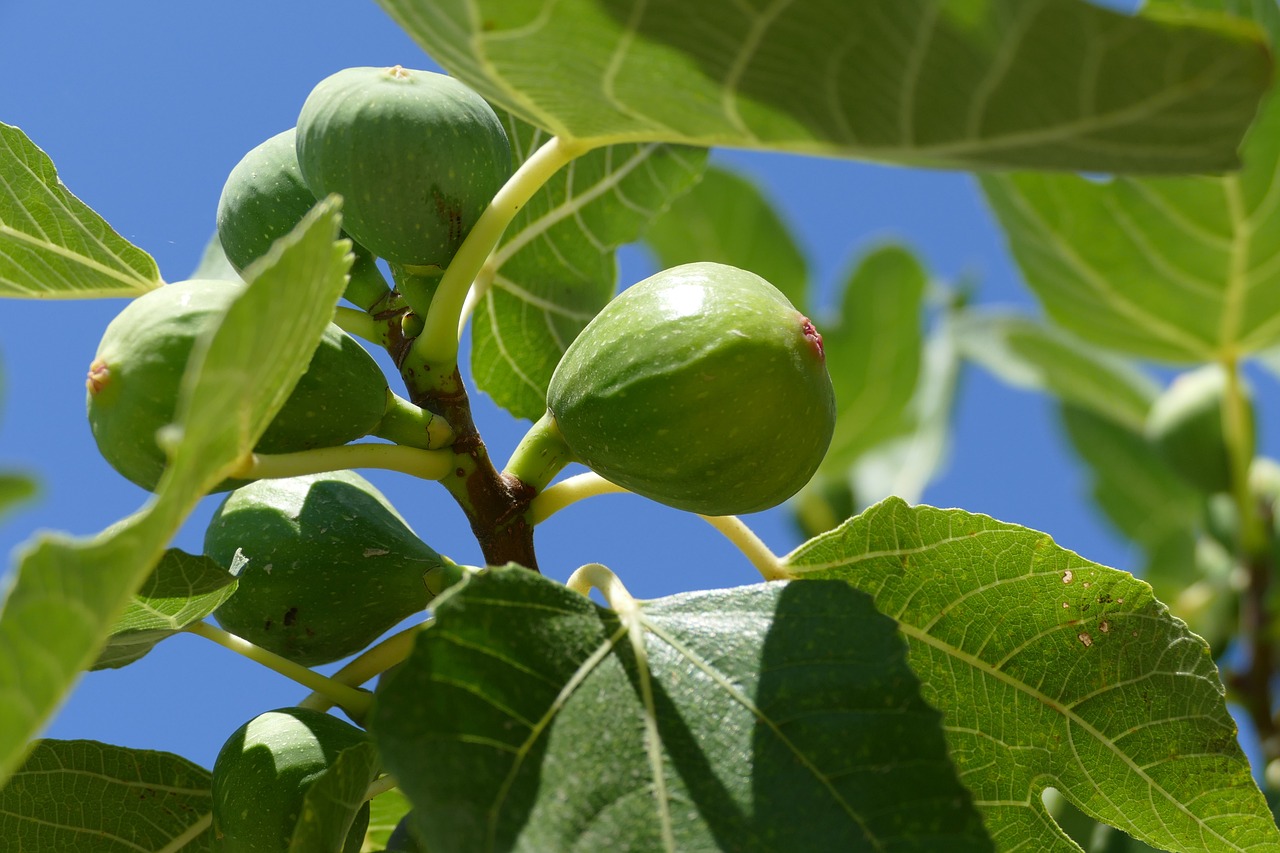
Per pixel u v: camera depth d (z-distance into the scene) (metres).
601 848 0.40
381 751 0.40
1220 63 0.38
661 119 0.43
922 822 0.41
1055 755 0.48
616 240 0.55
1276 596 0.69
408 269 0.47
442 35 0.41
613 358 0.45
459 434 0.46
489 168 0.47
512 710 0.41
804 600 0.43
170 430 0.37
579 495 0.47
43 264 0.51
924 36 0.38
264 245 0.49
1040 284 0.67
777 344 0.45
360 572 0.48
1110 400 0.85
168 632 0.46
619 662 0.42
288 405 0.45
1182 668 0.47
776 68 0.40
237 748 0.45
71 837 0.47
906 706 0.42
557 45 0.41
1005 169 0.41
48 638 0.37
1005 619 0.47
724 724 0.42
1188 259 0.64
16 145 0.49
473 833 0.40
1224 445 0.75
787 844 0.41
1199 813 0.48
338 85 0.47
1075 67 0.38
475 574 0.42
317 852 0.44
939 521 0.47
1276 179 0.61
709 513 0.46
